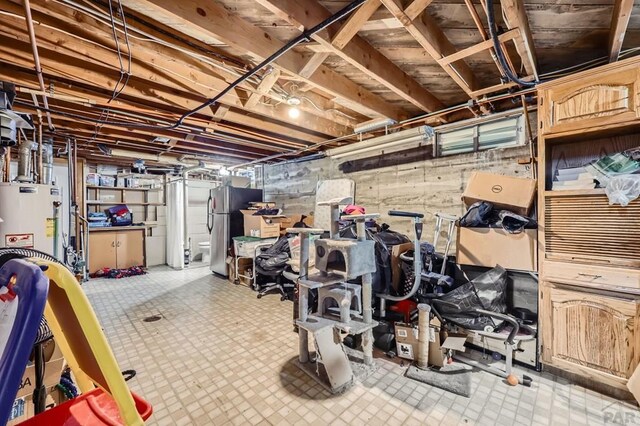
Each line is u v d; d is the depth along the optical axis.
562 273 2.01
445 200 3.61
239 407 1.83
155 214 6.81
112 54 2.18
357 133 3.94
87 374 0.85
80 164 5.50
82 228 5.36
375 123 3.57
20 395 1.33
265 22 1.97
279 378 2.14
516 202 2.30
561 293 2.01
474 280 2.23
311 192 5.59
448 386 1.98
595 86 1.89
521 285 2.27
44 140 3.92
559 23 1.88
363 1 1.53
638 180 1.73
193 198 7.35
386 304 2.73
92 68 2.38
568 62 2.39
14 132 2.04
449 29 1.97
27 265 0.66
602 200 1.88
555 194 2.05
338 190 4.86
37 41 1.89
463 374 2.12
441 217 2.69
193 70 2.46
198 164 6.22
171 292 4.41
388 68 2.38
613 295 1.83
